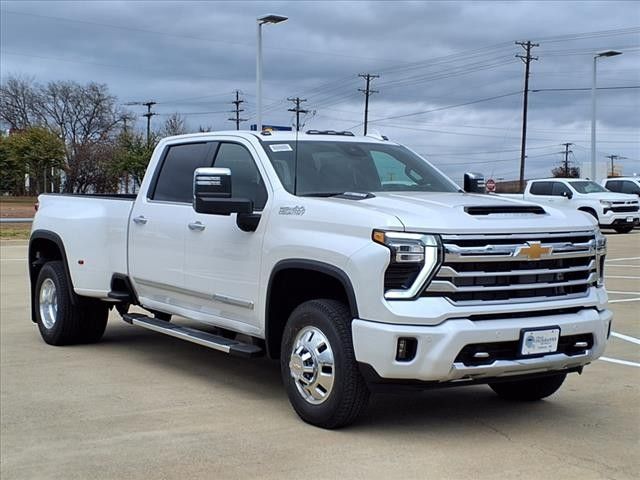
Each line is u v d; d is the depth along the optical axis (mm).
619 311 10555
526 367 4945
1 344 8539
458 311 4766
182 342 8633
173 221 6828
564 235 5246
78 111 82438
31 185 64875
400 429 5328
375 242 4848
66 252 8133
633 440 5109
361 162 6445
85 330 8312
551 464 4637
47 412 5824
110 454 4879
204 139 6898
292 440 5090
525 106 49844
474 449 4910
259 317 5855
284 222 5594
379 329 4766
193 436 5211
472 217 4996
